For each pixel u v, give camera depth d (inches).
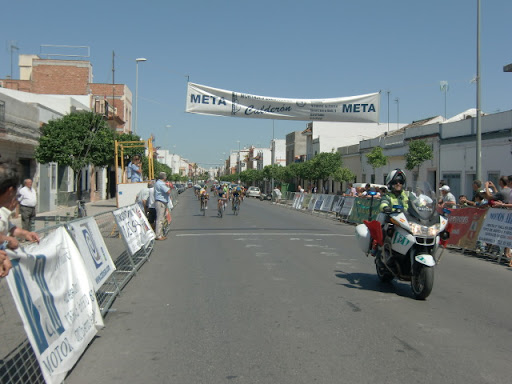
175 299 273.0
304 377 163.8
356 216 801.6
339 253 454.3
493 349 194.4
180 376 165.3
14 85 1785.2
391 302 269.1
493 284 328.2
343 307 256.1
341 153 1863.9
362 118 613.9
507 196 454.9
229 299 272.4
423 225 269.3
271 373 167.3
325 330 216.1
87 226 249.8
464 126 1017.5
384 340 203.3
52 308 161.6
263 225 751.7
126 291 293.3
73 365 168.1
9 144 836.0
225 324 225.0
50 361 149.2
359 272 358.9
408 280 286.7
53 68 1831.9
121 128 1921.8
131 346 195.8
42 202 1006.4
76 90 1836.9
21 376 151.0
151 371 169.8
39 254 157.2
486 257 460.1
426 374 167.2
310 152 2292.1
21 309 137.6
